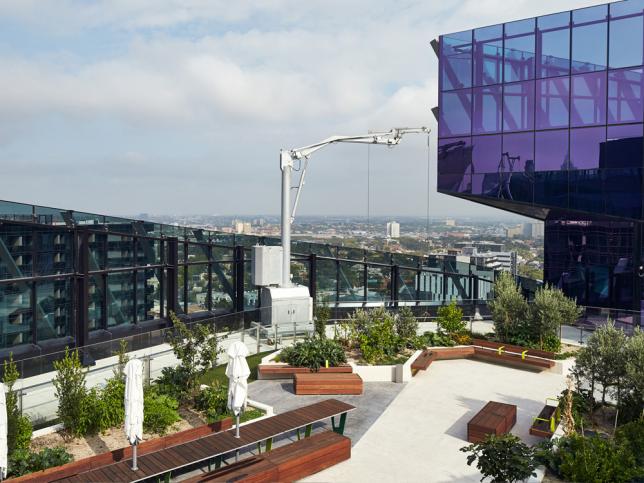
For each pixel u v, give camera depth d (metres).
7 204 16.94
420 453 11.41
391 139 22.72
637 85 20.77
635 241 21.83
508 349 18.25
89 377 14.90
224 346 18.33
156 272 22.38
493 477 9.57
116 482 8.59
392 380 16.41
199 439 10.34
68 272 18.72
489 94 23.59
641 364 12.07
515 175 23.16
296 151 21.62
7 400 10.23
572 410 12.20
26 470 9.64
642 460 9.98
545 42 22.41
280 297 20.95
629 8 20.80
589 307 22.11
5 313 17.08
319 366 16.00
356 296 25.92
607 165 21.39
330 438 11.02
